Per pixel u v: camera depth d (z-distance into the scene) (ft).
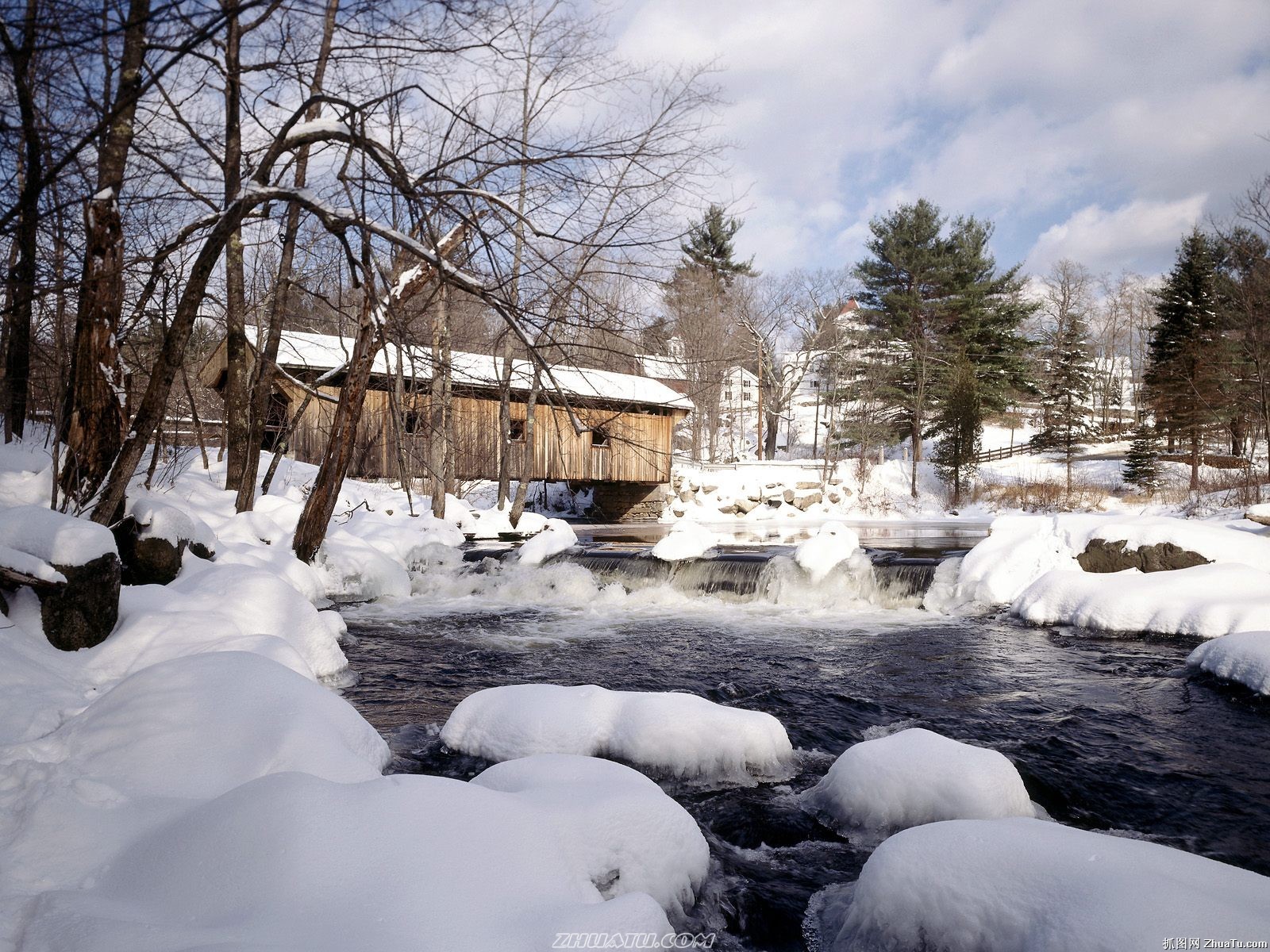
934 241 134.00
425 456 49.52
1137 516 29.84
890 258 132.05
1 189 16.01
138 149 18.37
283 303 31.50
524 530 51.01
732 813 12.84
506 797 9.06
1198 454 97.76
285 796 8.16
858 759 12.66
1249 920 6.43
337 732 11.56
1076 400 152.76
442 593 36.86
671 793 13.50
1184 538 27.50
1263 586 24.75
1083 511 96.53
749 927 9.64
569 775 10.73
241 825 7.88
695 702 14.84
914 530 75.97
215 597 19.43
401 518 42.73
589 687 15.60
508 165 17.75
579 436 20.15
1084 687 20.63
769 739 14.57
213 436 49.34
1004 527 32.50
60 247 19.24
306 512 31.86
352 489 47.80
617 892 8.59
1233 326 92.94
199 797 9.64
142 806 9.37
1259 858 11.88
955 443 113.29
